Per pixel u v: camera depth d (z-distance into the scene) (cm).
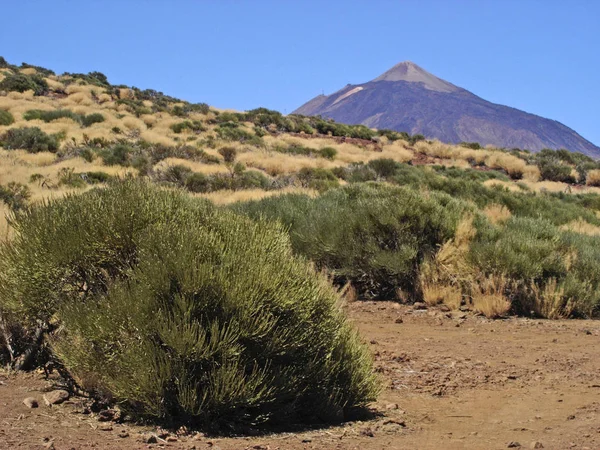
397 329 955
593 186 4422
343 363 548
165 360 457
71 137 4453
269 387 485
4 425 422
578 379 702
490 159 4925
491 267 1188
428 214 1291
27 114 5191
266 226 596
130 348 465
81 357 484
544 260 1213
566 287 1145
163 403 459
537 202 2692
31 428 422
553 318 1105
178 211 592
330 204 1477
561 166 4691
